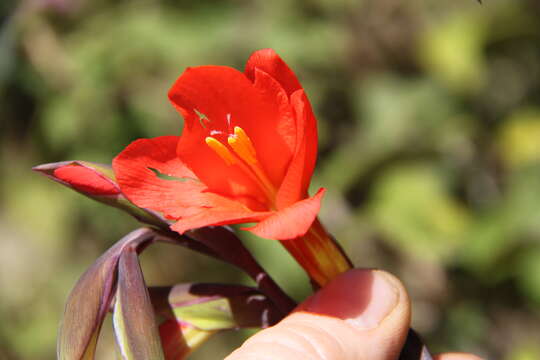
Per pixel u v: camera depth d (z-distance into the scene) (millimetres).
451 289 678
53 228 662
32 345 676
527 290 613
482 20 667
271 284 331
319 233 330
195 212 314
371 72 707
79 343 312
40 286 689
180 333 332
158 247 684
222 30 629
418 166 651
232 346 673
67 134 638
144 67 644
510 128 659
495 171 684
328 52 646
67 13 648
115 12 650
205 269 676
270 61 320
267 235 301
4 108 655
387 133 661
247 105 321
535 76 703
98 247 682
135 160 318
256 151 324
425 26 729
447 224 626
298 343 318
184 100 319
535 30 668
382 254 676
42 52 645
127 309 312
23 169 667
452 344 677
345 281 330
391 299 326
